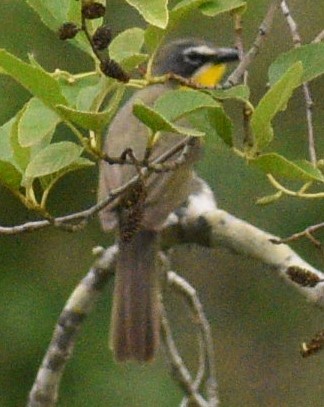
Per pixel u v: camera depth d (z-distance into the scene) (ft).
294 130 56.03
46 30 54.80
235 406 62.03
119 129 38.01
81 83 25.61
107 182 35.70
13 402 55.11
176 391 54.24
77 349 54.90
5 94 51.29
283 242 28.14
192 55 42.01
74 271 58.23
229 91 25.52
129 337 35.27
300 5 57.72
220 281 63.16
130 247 35.45
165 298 61.21
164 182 35.29
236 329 62.85
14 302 56.59
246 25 55.57
